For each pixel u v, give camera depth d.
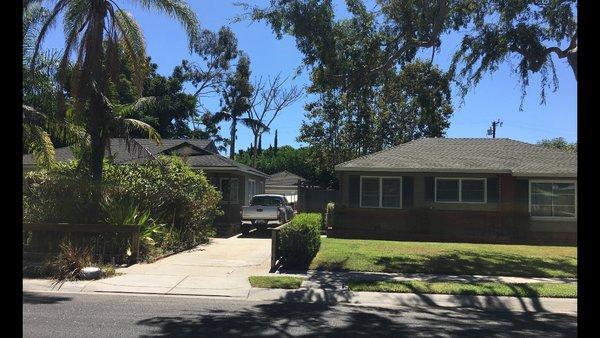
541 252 17.39
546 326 8.37
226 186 26.17
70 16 16.12
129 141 17.50
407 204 23.30
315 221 15.30
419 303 10.21
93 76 15.59
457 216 22.56
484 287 11.17
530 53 13.76
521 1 13.60
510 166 22.78
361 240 20.70
